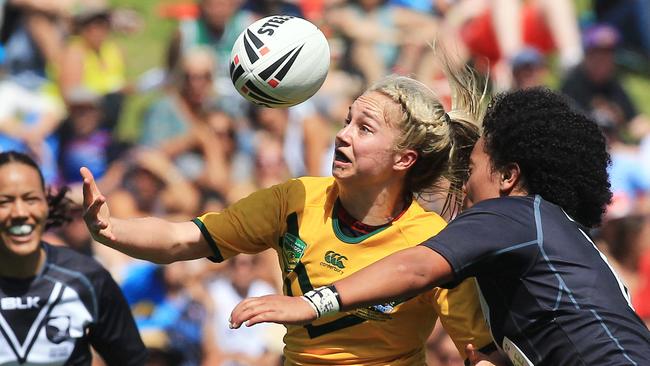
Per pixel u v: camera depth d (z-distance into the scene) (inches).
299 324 465.1
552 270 500.1
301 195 605.0
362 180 586.9
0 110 1370.6
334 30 1534.2
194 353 1136.2
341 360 593.3
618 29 1708.9
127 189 1306.6
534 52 1537.9
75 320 762.2
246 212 605.9
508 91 553.0
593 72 1533.0
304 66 601.9
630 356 488.7
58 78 1423.5
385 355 595.2
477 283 524.7
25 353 754.2
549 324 500.1
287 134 1405.0
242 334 1157.7
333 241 592.7
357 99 600.7
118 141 1359.5
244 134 1389.0
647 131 1513.3
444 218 646.5
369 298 470.9
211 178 1348.4
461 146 612.7
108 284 773.9
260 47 600.7
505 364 555.8
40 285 757.9
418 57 1530.5
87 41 1444.4
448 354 1085.8
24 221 741.9
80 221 1148.5
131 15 1595.7
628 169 1450.5
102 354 784.9
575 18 1630.2
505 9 1587.1
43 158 1346.0
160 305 1147.9
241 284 1168.8
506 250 495.2
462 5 1592.0
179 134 1366.9
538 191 527.2
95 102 1365.7
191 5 1508.4
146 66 1571.1
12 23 1434.5
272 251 1196.5
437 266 480.7
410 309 588.1
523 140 522.6
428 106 592.7
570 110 530.3
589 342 493.4
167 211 1306.6
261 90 603.5
